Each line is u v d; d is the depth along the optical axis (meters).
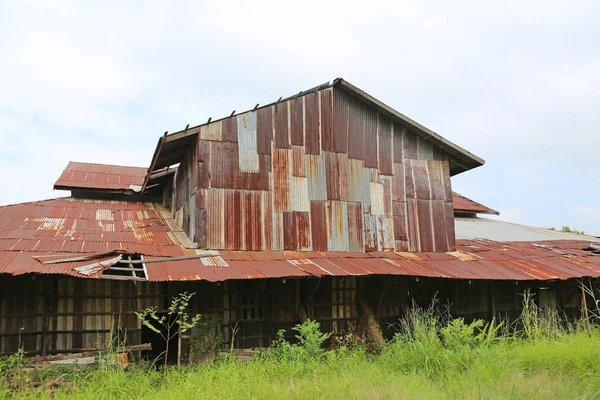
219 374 9.15
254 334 12.41
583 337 12.07
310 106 14.20
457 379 9.16
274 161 13.46
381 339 12.80
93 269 9.77
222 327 11.91
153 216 15.19
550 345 11.50
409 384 8.82
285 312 12.73
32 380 9.39
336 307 13.40
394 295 14.46
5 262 9.58
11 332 10.05
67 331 10.52
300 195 13.61
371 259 13.44
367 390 8.45
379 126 15.23
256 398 7.86
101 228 12.93
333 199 14.04
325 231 13.75
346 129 14.63
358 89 14.55
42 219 13.14
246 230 12.77
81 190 16.27
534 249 17.27
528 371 9.86
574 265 15.63
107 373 8.92
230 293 12.28
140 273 11.28
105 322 10.88
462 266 14.05
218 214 12.54
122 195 17.09
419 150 15.79
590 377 9.18
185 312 11.45
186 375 9.40
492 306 16.23
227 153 12.94
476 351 10.21
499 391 8.36
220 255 11.95
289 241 13.23
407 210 15.17
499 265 14.69
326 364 10.41
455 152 16.16
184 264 10.99
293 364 9.90
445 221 15.76
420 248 15.14
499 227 21.53
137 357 11.03
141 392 8.33
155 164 14.02
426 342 10.78
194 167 12.96
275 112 13.70
